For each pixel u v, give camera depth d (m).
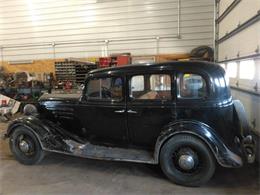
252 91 3.41
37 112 3.67
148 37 6.73
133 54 6.90
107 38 7.06
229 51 4.72
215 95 2.62
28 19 7.73
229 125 2.67
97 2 6.99
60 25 7.43
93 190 2.69
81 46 7.33
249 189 2.62
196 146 2.60
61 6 7.32
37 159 3.37
